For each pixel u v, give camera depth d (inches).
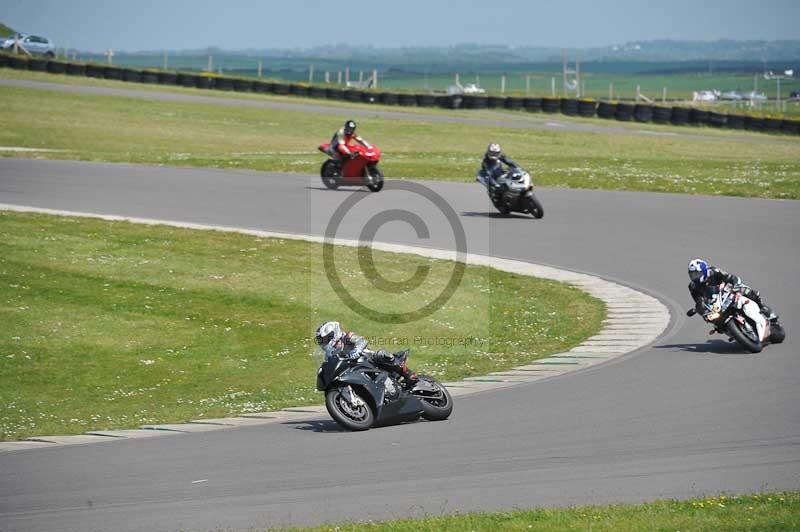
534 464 1369.3
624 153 6486.2
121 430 1830.7
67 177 4751.5
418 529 1069.1
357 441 1576.0
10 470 1492.4
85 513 1231.5
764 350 2060.8
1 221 3681.1
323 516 1174.3
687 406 1658.5
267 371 2298.2
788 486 1221.1
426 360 2306.8
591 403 1720.0
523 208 3782.0
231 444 1609.3
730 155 6368.1
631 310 2541.8
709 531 1013.2
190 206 4072.3
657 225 3582.7
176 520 1181.7
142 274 3051.2
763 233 3371.1
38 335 2514.8
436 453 1461.6
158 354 2407.7
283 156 5836.6
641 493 1216.2
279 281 2982.3
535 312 2628.0
